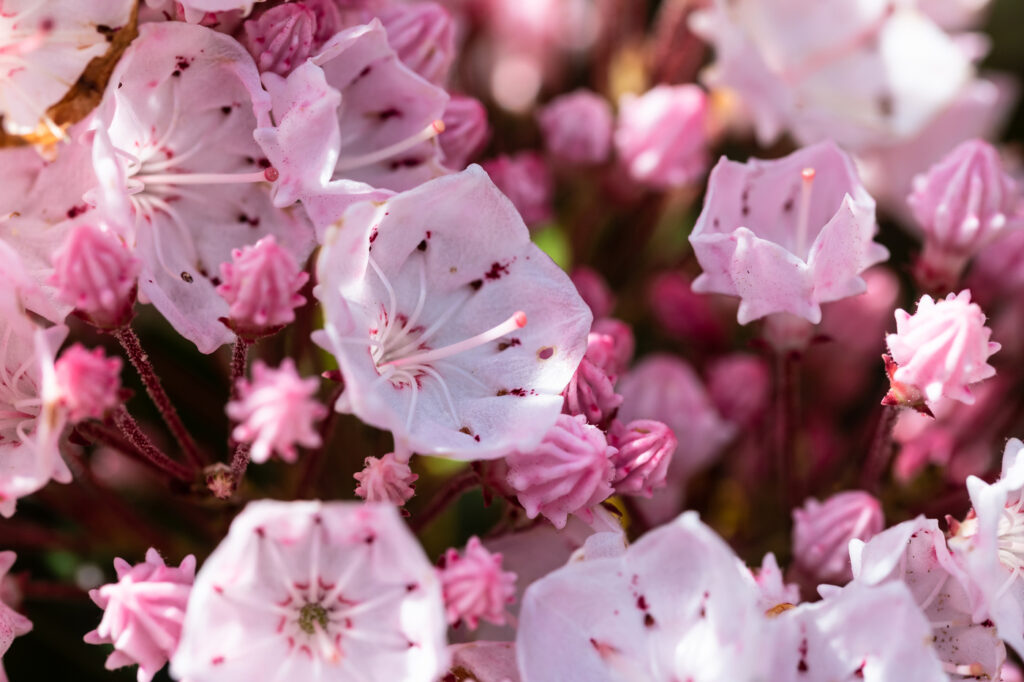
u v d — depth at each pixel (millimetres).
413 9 213
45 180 197
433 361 196
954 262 221
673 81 242
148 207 200
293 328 209
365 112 207
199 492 203
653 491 211
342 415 212
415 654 186
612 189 239
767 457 225
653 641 189
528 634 186
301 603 188
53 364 184
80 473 210
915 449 221
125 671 216
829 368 241
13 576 207
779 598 196
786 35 235
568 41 252
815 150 204
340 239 186
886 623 185
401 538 180
